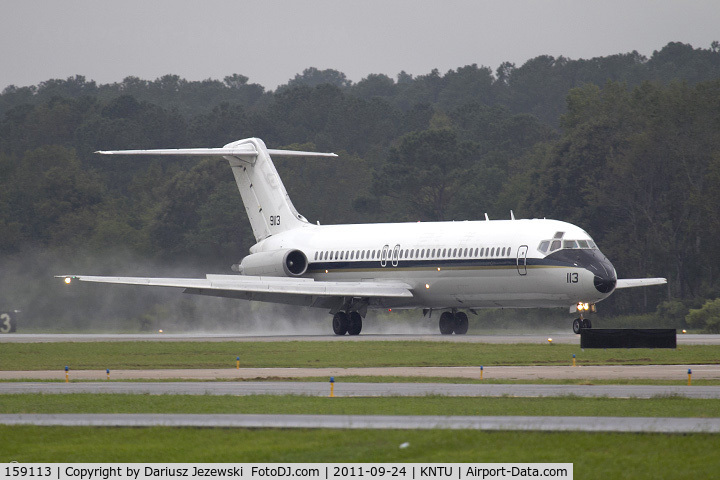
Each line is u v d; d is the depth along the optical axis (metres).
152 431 79.44
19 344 189.75
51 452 73.62
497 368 134.62
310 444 73.31
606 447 70.12
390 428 78.12
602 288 189.12
